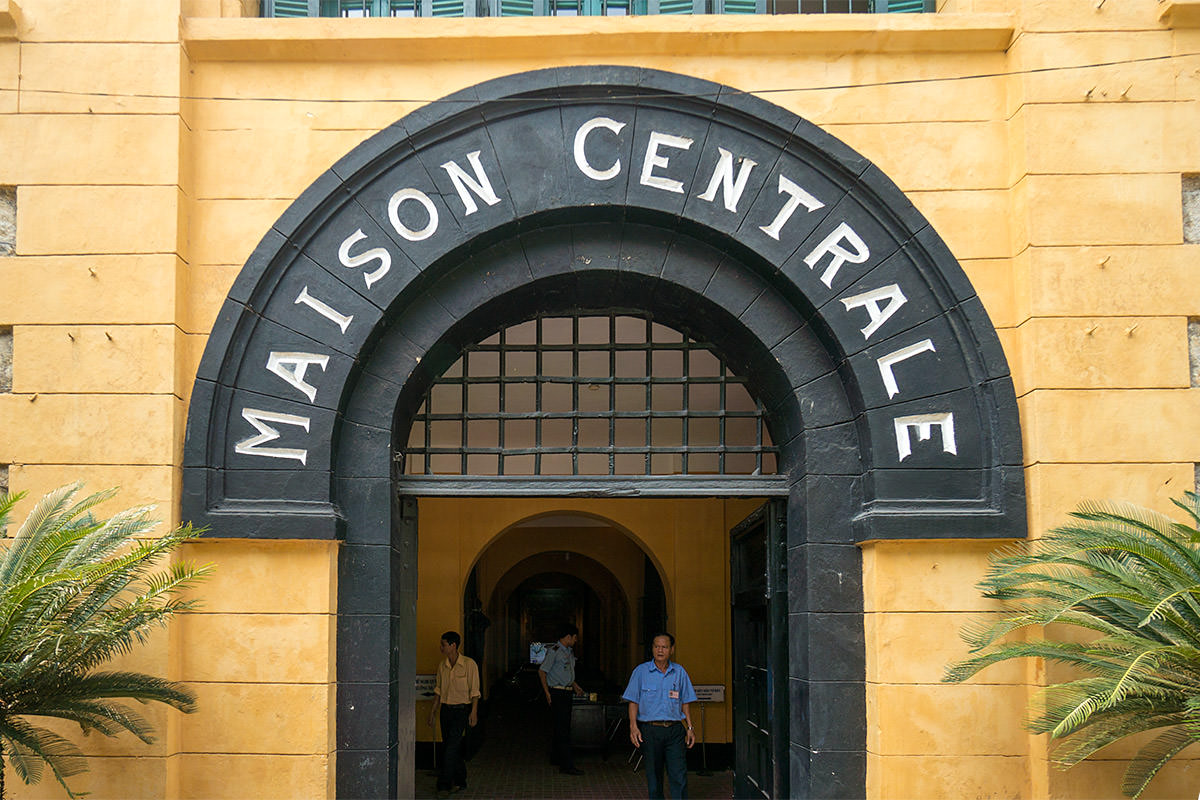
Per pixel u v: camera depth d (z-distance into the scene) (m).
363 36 6.42
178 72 6.32
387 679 6.27
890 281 6.39
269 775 5.99
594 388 10.73
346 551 6.36
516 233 6.61
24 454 6.05
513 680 26.09
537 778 11.89
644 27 6.43
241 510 6.09
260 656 6.07
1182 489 6.05
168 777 5.83
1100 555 5.34
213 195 6.43
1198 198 6.31
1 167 6.25
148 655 5.84
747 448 7.16
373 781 6.18
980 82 6.55
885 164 6.48
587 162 6.46
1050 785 5.87
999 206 6.47
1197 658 4.93
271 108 6.49
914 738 6.07
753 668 8.53
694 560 13.43
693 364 9.98
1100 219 6.23
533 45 6.46
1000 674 6.12
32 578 4.83
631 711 8.45
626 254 6.66
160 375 6.11
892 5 7.20
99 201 6.23
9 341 6.23
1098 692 4.85
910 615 6.16
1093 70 6.33
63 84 6.31
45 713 5.26
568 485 6.84
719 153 6.48
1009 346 6.34
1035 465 6.09
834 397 6.57
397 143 6.41
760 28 6.44
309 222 6.38
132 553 5.18
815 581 6.41
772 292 6.65
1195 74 6.34
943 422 6.29
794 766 6.66
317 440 6.22
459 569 13.70
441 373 7.17
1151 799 5.90
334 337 6.31
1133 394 6.12
